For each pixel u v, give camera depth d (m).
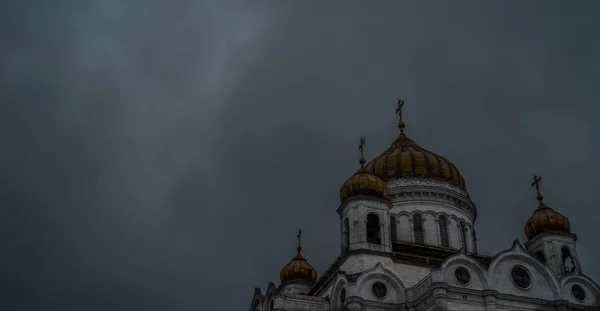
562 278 67.75
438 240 79.12
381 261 68.56
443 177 83.69
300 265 86.81
